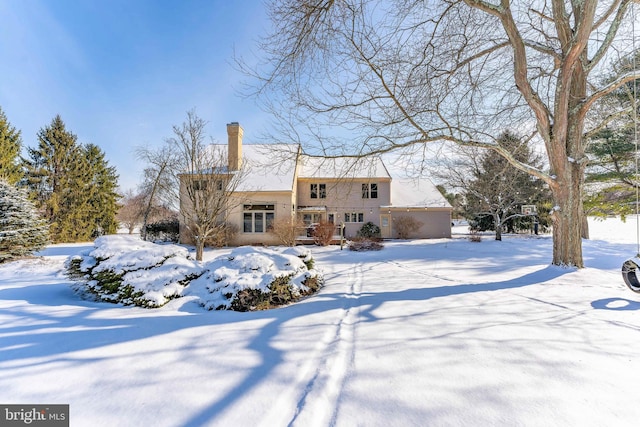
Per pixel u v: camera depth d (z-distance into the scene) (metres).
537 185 20.64
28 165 21.23
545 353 2.75
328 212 21.12
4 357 2.63
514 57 6.59
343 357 2.69
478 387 2.18
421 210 21.95
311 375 2.36
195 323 3.62
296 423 1.78
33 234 11.84
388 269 8.27
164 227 18.72
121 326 3.49
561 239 7.00
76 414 1.86
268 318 3.86
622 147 13.83
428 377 2.33
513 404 1.97
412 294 5.19
